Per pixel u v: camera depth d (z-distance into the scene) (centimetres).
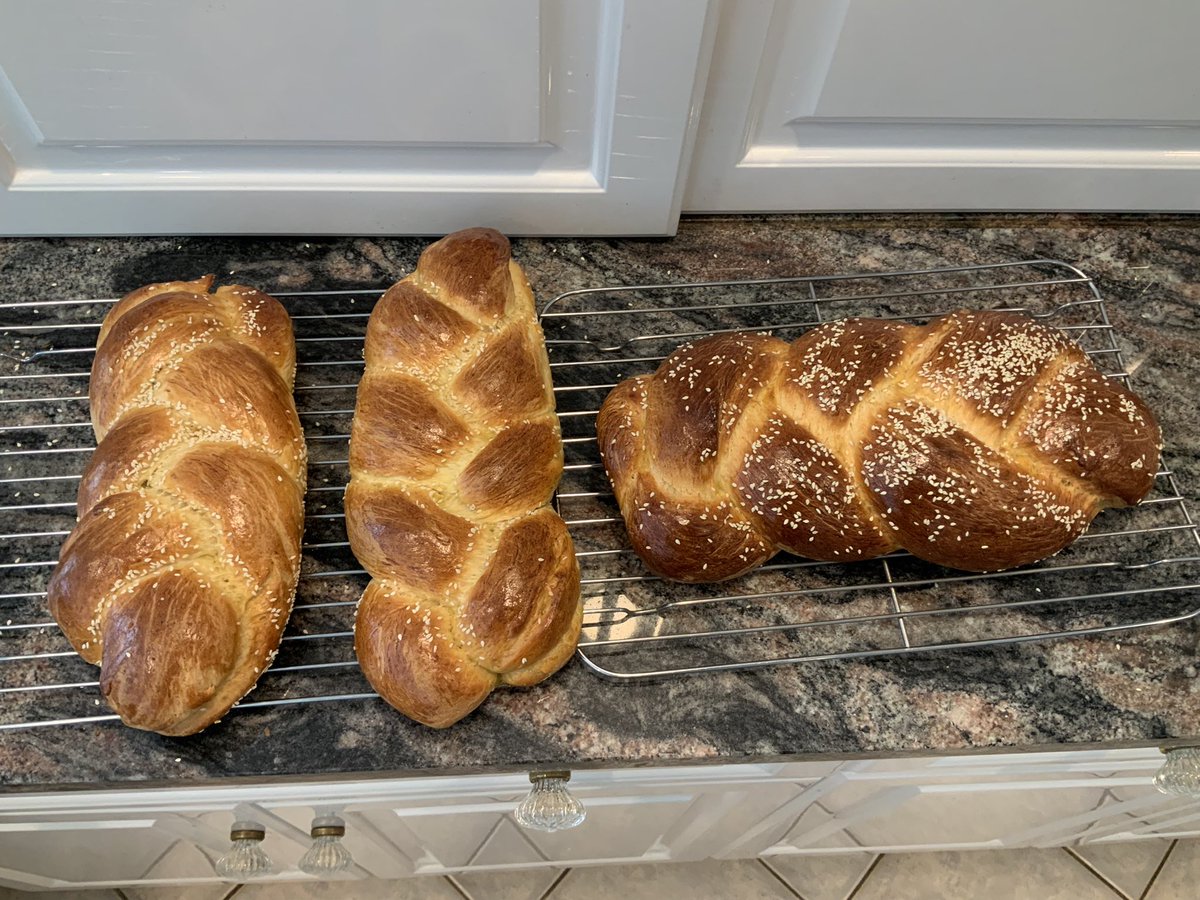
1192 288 68
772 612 56
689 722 53
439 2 50
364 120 58
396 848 74
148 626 48
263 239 69
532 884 94
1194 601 57
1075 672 54
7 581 56
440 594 51
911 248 70
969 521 52
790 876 95
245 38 52
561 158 62
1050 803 70
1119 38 55
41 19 50
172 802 56
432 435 53
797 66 58
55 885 81
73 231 67
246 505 51
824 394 55
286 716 52
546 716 53
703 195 68
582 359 65
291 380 62
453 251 59
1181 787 55
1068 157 65
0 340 64
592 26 53
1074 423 53
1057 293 68
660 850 85
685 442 54
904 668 55
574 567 53
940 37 55
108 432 54
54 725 52
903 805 68
